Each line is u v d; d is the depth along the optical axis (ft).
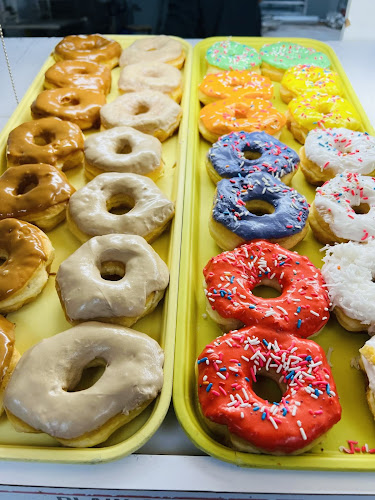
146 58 1.76
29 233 1.10
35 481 0.75
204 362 0.88
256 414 0.80
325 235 1.17
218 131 1.45
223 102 1.54
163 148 1.47
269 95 1.61
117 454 0.77
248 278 1.04
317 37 1.97
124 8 1.95
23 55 1.84
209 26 2.03
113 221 1.14
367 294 0.97
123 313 0.95
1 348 0.89
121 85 1.65
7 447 0.79
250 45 1.91
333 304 0.99
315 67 1.70
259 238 1.11
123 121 1.45
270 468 0.77
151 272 1.01
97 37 1.83
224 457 0.77
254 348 0.90
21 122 1.52
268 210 1.22
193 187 1.30
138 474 0.76
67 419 0.79
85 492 0.76
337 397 0.84
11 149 1.34
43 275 1.07
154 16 2.00
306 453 0.81
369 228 1.11
